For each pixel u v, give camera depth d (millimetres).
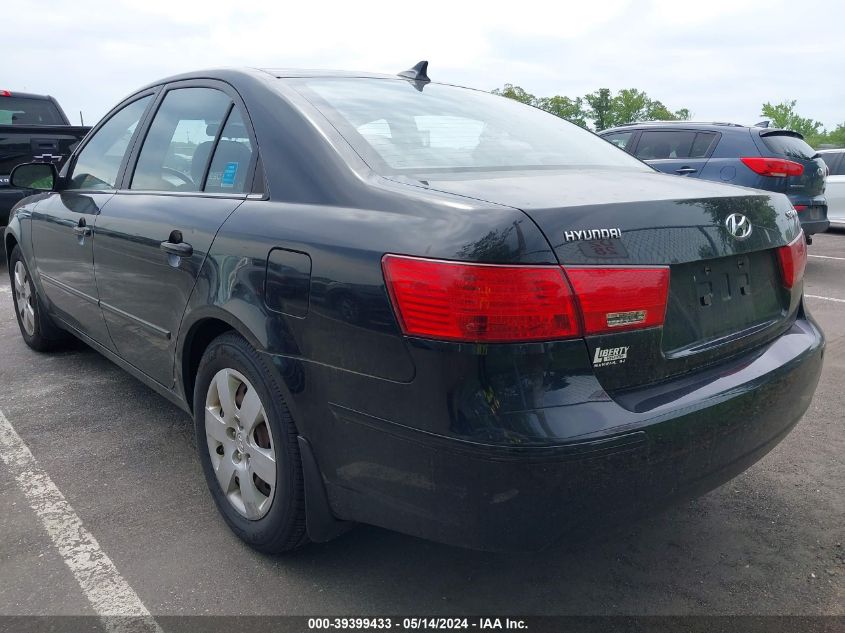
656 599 2293
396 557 2502
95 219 3369
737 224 2195
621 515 1868
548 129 2979
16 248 4719
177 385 2889
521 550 1825
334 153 2258
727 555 2525
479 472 1746
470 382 1739
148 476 3092
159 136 3199
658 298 1913
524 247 1730
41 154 7840
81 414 3770
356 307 1920
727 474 2123
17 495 2934
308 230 2115
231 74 2855
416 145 2418
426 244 1816
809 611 2230
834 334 5289
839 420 3666
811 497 2908
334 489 2113
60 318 4219
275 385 2232
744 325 2287
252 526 2475
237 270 2322
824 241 11086
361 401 1947
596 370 1829
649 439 1836
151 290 2891
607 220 1865
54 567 2445
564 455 1725
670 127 8391
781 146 7578
